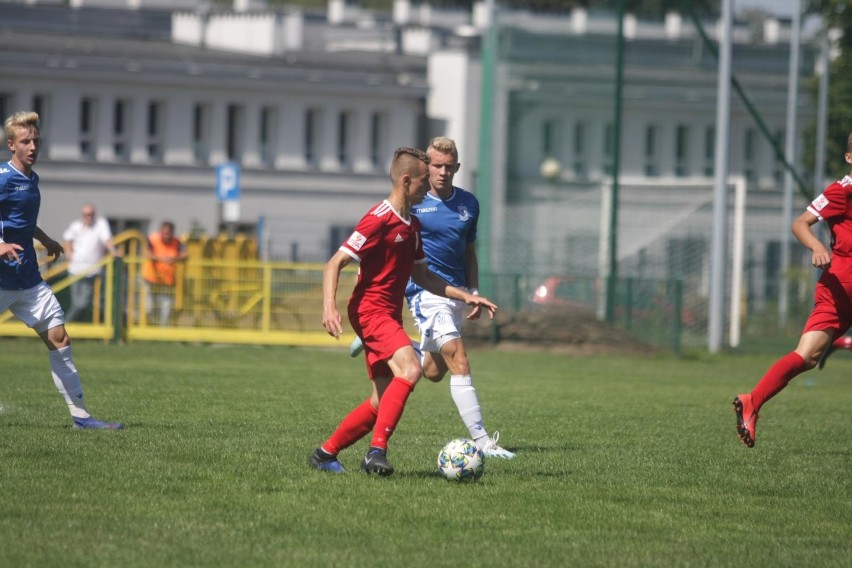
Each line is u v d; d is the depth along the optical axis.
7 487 25.59
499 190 99.62
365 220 27.41
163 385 48.88
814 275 91.06
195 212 188.50
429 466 30.09
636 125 139.88
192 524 23.00
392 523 23.64
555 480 28.78
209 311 80.06
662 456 33.22
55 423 35.75
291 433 35.03
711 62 111.19
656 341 82.44
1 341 76.31
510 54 98.62
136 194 184.25
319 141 198.12
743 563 21.53
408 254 28.05
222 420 37.81
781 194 107.75
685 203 108.06
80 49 178.50
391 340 27.66
